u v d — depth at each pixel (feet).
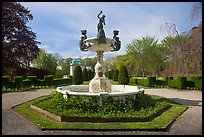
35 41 78.54
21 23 73.92
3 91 52.70
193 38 49.96
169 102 33.30
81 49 31.76
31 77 66.13
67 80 81.56
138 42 135.64
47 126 18.70
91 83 30.50
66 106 24.18
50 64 139.03
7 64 68.08
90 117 20.54
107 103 23.94
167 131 18.01
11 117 23.03
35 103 29.30
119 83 68.03
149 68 130.31
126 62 141.49
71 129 18.07
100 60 31.91
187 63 54.70
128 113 22.79
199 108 29.14
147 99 29.84
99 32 29.60
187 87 63.16
